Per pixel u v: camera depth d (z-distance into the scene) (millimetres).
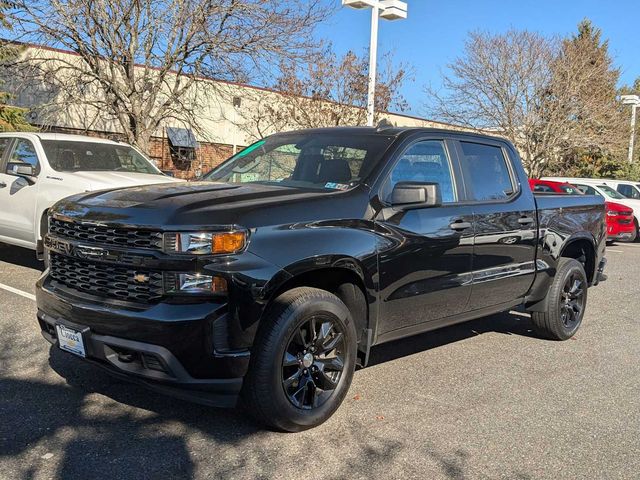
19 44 13430
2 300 6504
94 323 3496
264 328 3500
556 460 3547
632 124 26234
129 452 3377
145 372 3389
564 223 6012
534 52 24031
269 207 3650
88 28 12523
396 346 5793
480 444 3705
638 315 7676
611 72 25344
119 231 3508
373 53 14109
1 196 8203
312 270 3686
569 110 24172
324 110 15898
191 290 3312
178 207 3494
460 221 4719
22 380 4348
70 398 4066
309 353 3729
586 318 7391
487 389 4672
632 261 13523
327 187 4285
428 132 4809
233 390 3412
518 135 24656
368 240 3984
